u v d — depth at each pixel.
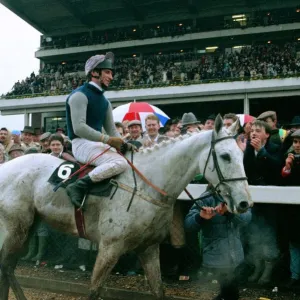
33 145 6.61
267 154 3.67
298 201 3.32
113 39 31.78
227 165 2.65
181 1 30.33
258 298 3.48
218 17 31.20
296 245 3.49
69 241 4.64
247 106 24.14
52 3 31.25
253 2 29.27
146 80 27.08
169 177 2.89
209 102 26.78
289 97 24.50
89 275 4.36
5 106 29.56
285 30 27.19
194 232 3.94
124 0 29.84
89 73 3.15
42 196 3.22
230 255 3.28
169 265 4.06
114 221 2.88
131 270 4.29
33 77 32.44
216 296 3.49
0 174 3.42
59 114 30.22
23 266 4.80
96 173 2.93
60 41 34.72
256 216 3.63
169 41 30.00
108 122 3.31
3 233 3.69
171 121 6.34
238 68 26.30
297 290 3.54
